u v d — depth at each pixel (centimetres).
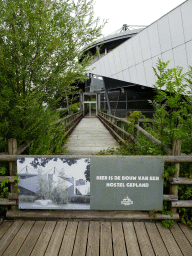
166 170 264
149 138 346
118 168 260
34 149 321
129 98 2052
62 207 268
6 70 248
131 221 269
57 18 269
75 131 1025
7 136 296
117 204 266
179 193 285
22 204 269
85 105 2662
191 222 265
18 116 279
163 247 223
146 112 1947
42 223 264
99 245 225
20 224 263
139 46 1238
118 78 1534
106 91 2209
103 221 268
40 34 254
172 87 256
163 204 278
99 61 1733
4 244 225
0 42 250
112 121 925
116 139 738
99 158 258
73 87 307
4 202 275
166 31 994
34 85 286
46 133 357
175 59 962
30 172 263
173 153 262
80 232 246
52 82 283
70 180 263
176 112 261
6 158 264
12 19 245
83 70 298
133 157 258
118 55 1471
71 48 284
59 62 288
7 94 248
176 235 243
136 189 264
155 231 250
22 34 248
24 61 255
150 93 1908
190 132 271
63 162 261
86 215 269
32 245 224
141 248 221
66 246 222
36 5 246
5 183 288
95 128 1170
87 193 265
